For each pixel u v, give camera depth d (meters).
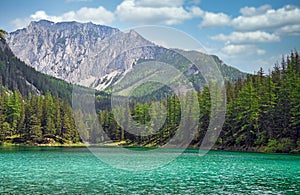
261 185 20.28
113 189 18.38
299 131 50.09
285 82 54.47
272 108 53.81
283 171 27.30
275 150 50.94
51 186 19.27
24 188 18.70
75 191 17.83
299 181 21.98
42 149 58.12
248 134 56.44
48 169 27.70
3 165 31.17
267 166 30.92
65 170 26.83
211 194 17.42
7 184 20.05
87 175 23.70
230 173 25.75
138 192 17.66
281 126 53.28
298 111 50.25
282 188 19.34
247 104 57.28
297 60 57.41
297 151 48.28
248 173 25.81
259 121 56.50
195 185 19.98
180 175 24.08
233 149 57.56
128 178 22.23
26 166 30.22
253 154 46.41
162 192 17.73
